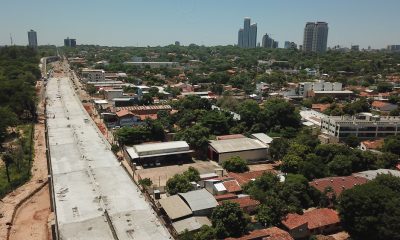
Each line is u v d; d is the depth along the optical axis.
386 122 128.75
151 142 124.69
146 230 62.50
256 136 124.94
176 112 154.75
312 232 69.31
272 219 70.00
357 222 64.94
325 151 103.56
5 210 79.00
